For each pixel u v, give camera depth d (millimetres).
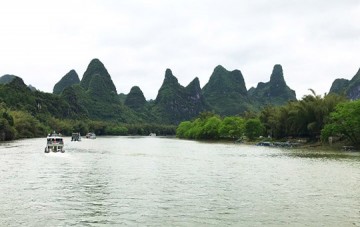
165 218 27859
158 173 54000
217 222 26859
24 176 49406
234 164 67875
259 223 26641
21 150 99938
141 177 49406
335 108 115875
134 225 26031
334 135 118062
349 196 36531
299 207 31641
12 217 27859
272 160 76125
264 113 182625
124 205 32094
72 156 84438
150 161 73688
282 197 35938
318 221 27234
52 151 91250
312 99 136375
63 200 33969
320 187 41750
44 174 51625
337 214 29281
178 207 31438
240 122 183125
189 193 37781
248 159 78875
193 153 98625
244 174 53094
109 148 121688
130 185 42625
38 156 81688
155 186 42062
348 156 86562
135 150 111375
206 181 46125
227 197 35750
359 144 109438
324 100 130500
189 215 28781
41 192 37844
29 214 28797
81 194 36906
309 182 45406
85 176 49969
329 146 117812
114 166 63375
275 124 155625
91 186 41750
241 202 33469
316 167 62250
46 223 26359
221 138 197875
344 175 51906
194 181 46062
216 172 55531
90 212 29531
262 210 30516
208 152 102938
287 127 146500
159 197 35594
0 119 159750
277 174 53188
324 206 32062
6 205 31797
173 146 139125
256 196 36344
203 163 69750
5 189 39469
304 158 81250
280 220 27453
